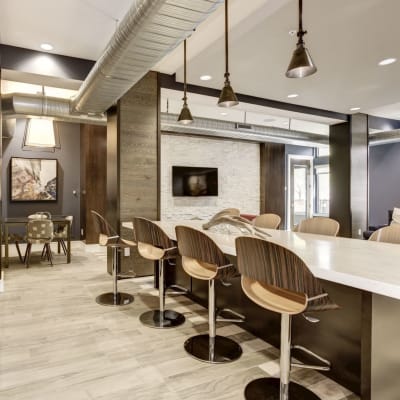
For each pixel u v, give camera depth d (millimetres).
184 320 2873
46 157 7516
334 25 3074
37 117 4980
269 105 5562
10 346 2389
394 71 4266
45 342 2455
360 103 5816
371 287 1191
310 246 1979
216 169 8508
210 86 4926
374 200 9281
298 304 1554
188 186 8125
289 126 8258
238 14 3059
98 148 7035
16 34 3654
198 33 3438
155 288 3883
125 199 4328
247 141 9047
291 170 10203
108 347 2377
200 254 2066
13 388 1866
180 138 8125
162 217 7902
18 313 3055
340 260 1548
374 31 3195
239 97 5262
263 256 1482
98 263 5391
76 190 7840
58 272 4723
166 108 6645
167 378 1974
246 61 3938
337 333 1896
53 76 4133
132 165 4371
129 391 1841
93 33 3643
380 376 1506
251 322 2596
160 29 2434
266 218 3436
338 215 7078
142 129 4438
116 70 3150
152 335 2578
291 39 3371
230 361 2164
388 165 8953
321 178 11070
